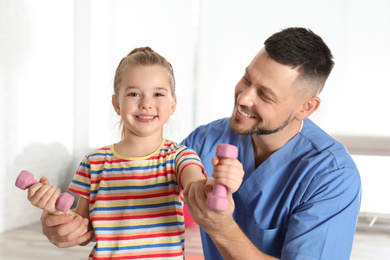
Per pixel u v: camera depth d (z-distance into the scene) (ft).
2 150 10.06
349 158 3.91
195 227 10.31
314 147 3.99
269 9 11.75
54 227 3.05
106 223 3.03
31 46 10.83
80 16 12.37
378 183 10.96
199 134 4.51
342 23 11.37
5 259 8.32
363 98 11.43
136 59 3.23
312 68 3.73
